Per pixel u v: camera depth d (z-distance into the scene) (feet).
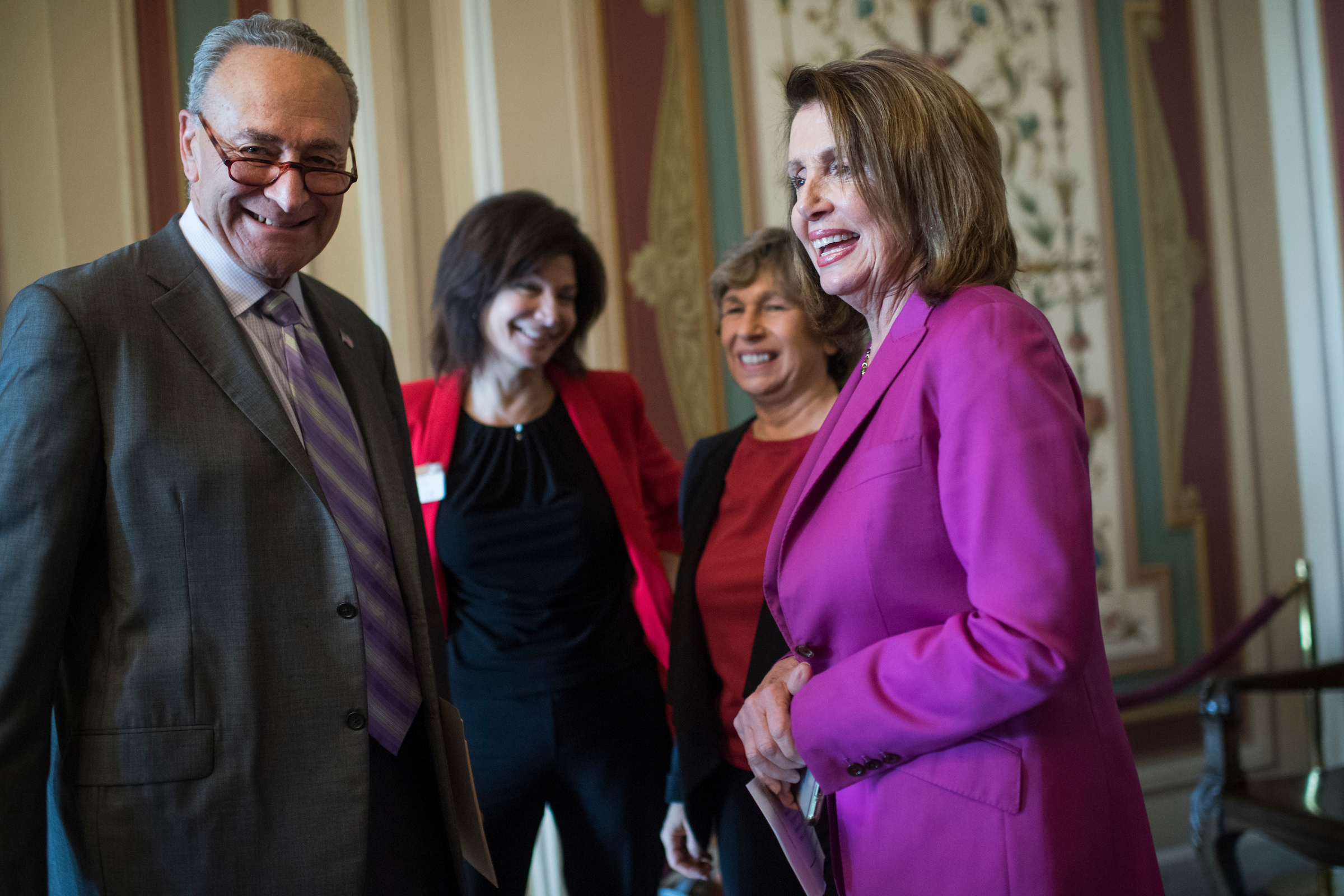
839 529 3.41
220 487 3.58
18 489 3.31
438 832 4.36
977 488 2.96
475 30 9.18
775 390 5.63
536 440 6.31
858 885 3.42
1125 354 11.03
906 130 3.38
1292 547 11.51
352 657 3.76
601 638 6.21
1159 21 11.18
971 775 3.12
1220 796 7.80
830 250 3.68
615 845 6.14
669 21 9.74
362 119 8.91
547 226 6.23
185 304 3.75
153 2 8.51
